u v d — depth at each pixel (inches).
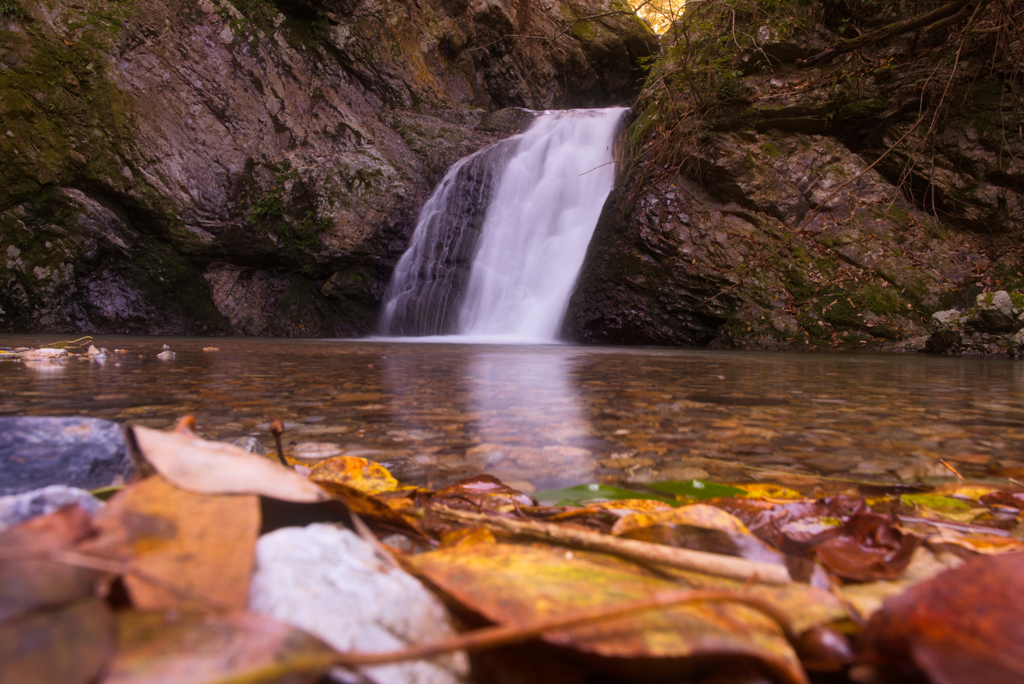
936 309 366.0
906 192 404.8
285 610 23.1
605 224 451.5
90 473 43.1
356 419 94.3
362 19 552.4
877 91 406.0
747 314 386.9
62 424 45.1
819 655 25.3
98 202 458.3
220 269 496.7
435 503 45.6
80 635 19.5
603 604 25.8
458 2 612.7
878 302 372.2
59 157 443.2
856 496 52.6
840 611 27.7
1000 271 369.1
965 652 22.1
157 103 471.5
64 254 443.2
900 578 32.9
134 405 102.9
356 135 524.7
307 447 74.2
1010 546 36.7
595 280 437.1
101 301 458.0
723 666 23.9
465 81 631.8
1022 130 376.8
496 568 29.9
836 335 366.9
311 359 218.1
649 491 56.3
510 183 527.5
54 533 23.9
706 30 426.0
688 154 421.4
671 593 25.4
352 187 503.8
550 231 503.8
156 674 18.5
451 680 23.8
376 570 26.6
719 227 412.2
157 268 473.1
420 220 525.3
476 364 203.0
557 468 65.7
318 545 27.1
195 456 30.9
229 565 24.4
